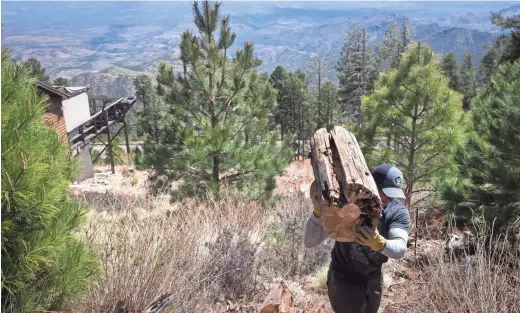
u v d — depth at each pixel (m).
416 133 8.32
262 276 4.62
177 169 10.49
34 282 2.91
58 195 2.79
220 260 4.21
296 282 4.56
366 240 2.45
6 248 2.69
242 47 11.28
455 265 3.77
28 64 3.04
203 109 11.80
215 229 4.81
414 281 4.13
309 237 2.81
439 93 8.13
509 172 4.95
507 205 4.94
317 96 64.62
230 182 10.77
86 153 22.66
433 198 8.00
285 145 11.20
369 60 61.38
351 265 2.80
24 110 2.70
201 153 10.31
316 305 3.87
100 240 3.99
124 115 27.66
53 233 2.82
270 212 6.50
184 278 3.62
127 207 4.81
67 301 3.11
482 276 3.34
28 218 2.66
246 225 5.21
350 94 62.12
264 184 10.46
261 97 11.73
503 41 24.55
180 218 4.90
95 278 3.28
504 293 3.24
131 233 4.09
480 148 5.55
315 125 58.31
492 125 5.23
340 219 2.40
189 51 10.98
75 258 3.03
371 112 8.70
